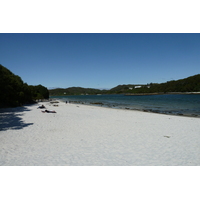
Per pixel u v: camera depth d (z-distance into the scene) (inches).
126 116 761.0
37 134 413.1
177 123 571.8
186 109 1133.1
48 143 344.5
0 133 419.8
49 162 254.7
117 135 411.5
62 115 767.1
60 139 373.7
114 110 1070.4
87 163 253.4
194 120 634.2
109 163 254.5
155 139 376.5
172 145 335.3
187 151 302.0
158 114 842.8
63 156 278.2
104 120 637.3
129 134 421.7
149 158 272.8
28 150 302.8
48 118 664.4
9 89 1288.1
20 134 411.2
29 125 518.6
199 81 5413.4
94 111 993.5
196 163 254.2
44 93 3366.1
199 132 438.9
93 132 441.1
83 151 301.7
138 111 1010.7
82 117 714.8
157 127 506.6
